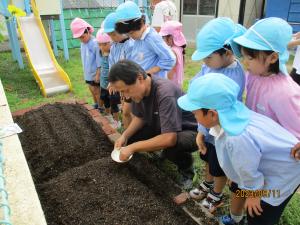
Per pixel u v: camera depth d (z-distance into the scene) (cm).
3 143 192
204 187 261
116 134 325
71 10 1045
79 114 372
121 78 216
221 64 206
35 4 696
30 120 359
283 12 895
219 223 216
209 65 211
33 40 658
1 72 683
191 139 257
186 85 564
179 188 242
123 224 199
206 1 1011
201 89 155
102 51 386
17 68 716
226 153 171
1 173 145
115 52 352
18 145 190
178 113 242
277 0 895
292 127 176
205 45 198
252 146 156
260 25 168
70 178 242
